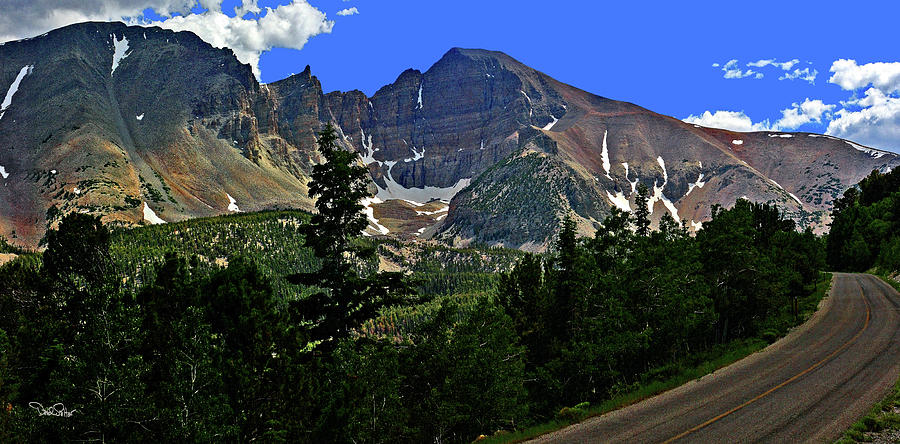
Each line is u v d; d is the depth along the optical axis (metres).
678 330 41.47
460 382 33.19
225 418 22.97
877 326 39.91
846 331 39.25
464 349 33.94
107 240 36.25
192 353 22.97
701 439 19.28
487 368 33.72
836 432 19.27
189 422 21.66
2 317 33.62
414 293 32.22
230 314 28.22
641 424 21.55
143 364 22.91
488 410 33.72
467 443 33.12
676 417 22.14
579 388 39.78
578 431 21.47
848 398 23.17
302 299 31.45
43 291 34.38
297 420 25.61
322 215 32.12
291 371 26.52
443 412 31.11
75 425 21.78
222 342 26.53
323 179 31.83
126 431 21.70
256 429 24.81
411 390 33.75
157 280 31.36
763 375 28.52
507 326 38.25
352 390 25.36
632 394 26.81
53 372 23.03
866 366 28.53
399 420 26.56
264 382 25.89
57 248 34.97
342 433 24.84
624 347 38.56
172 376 22.61
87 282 33.41
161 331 25.83
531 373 40.38
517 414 34.88
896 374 26.36
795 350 34.47
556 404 40.34
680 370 31.42
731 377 28.72
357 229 31.86
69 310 31.41
